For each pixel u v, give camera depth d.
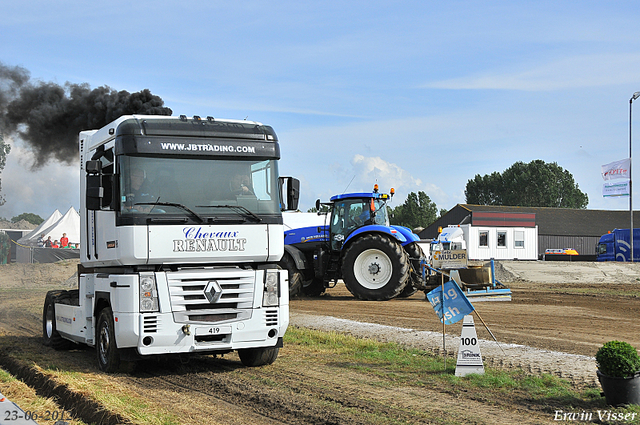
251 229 7.52
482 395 6.27
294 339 9.99
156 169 7.25
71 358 8.87
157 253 7.06
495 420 5.39
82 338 8.50
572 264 28.09
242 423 5.41
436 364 7.77
